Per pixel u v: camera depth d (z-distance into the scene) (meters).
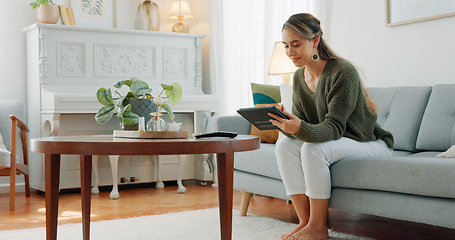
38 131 4.39
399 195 2.13
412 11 3.42
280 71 3.80
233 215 3.18
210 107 4.76
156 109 2.48
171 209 3.51
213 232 2.70
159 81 4.89
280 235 2.59
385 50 3.63
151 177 4.72
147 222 2.98
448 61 3.22
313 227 2.33
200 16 5.41
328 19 4.03
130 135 2.21
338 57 2.41
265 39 4.38
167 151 1.86
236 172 3.16
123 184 4.89
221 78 4.90
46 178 2.10
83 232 2.32
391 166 2.12
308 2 4.07
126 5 5.14
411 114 2.94
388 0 3.57
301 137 2.19
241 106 4.71
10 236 2.66
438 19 3.28
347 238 2.45
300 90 2.53
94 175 4.48
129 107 2.37
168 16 5.39
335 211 3.32
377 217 3.10
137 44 4.79
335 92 2.29
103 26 5.01
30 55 4.57
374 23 3.70
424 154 2.68
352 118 2.40
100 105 4.19
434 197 2.01
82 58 4.54
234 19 4.82
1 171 3.60
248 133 3.39
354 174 2.26
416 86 3.28
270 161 2.84
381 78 3.67
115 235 2.65
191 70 5.06
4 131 4.02
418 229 2.75
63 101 4.06
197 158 4.90
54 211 2.12
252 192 3.04
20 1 4.67
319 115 2.44
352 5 3.86
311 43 2.34
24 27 4.69
